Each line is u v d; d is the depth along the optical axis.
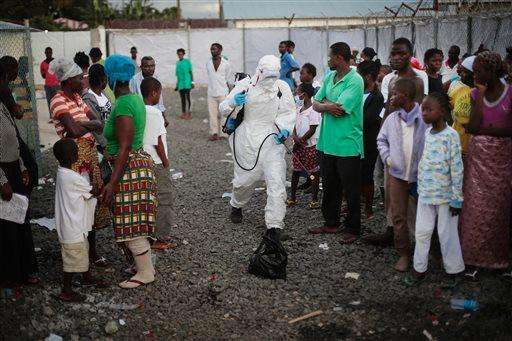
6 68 5.76
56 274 5.35
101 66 6.68
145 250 5.04
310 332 4.34
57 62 5.23
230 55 27.75
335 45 6.04
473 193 5.05
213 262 5.71
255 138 6.32
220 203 7.88
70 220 4.65
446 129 4.77
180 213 7.43
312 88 7.47
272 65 6.11
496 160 4.95
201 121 16.02
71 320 4.50
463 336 4.22
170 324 4.50
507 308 4.58
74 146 4.70
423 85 5.52
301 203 7.75
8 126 4.78
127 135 4.73
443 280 5.10
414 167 5.13
